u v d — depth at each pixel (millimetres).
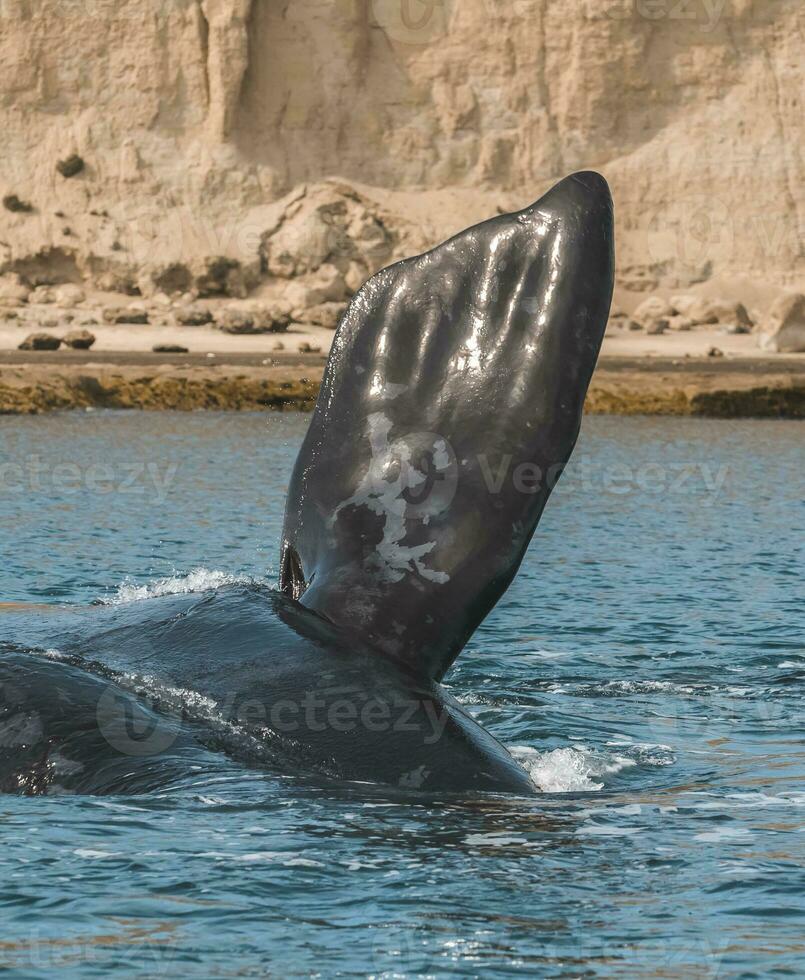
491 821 24516
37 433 136500
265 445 130000
